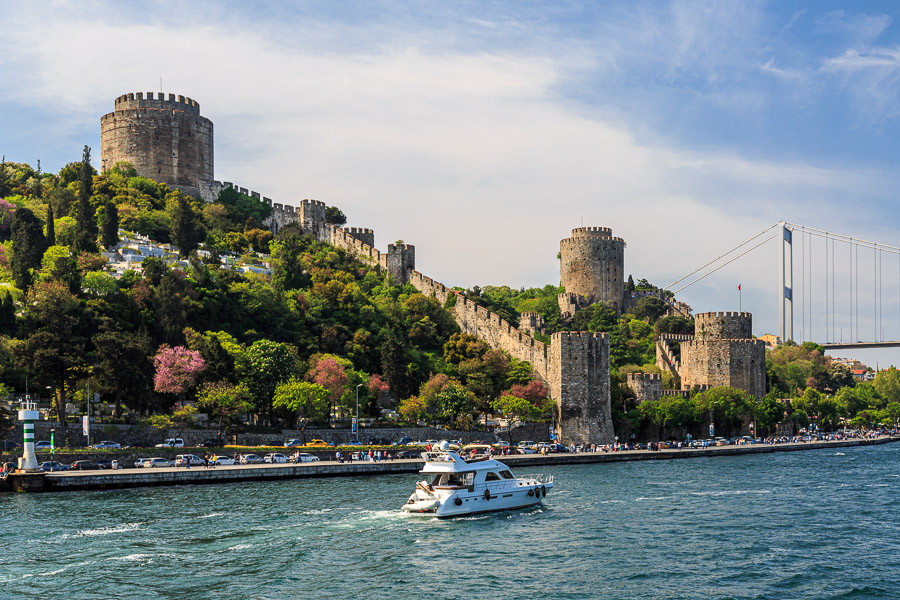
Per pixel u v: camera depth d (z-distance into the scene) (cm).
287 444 12800
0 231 18338
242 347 14788
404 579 5778
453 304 19938
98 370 11844
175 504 8350
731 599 5388
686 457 14550
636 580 5775
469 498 7912
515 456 13100
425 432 14350
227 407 12188
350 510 8062
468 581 5741
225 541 6731
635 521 7719
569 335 16738
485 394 16500
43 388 12262
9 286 15038
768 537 7056
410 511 7838
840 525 7569
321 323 17025
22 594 5403
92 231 17588
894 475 11425
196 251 18550
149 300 14700
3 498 8712
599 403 16812
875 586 5641
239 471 10225
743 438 17525
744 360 19688
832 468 12438
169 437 11944
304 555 6359
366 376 15450
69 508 8081
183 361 12638
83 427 10906
